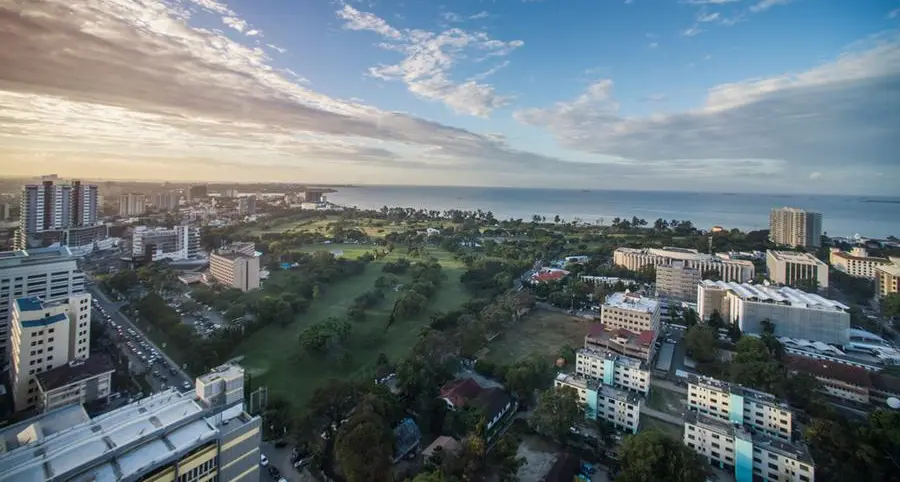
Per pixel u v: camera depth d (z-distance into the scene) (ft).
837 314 588.50
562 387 397.19
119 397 427.33
